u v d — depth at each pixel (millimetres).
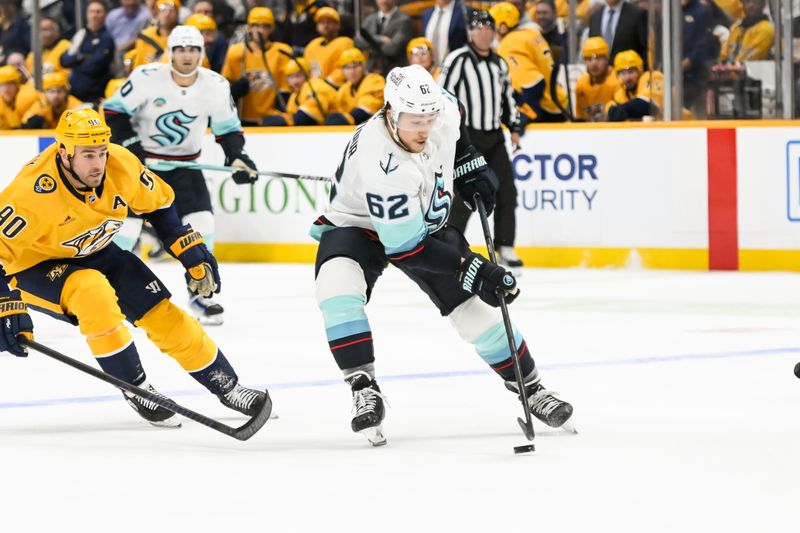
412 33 25422
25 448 9578
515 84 23531
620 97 23281
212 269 10312
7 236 9617
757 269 21297
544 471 8469
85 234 9812
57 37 27922
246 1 26797
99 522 7395
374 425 9250
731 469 8406
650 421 10086
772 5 21797
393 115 8992
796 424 9875
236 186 25094
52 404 11383
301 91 25406
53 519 7480
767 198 21141
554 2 23766
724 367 12570
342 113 24703
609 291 19141
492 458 8914
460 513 7414
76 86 27391
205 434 10039
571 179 22422
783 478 8125
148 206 10109
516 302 18109
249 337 15445
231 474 8602
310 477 8453
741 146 21219
